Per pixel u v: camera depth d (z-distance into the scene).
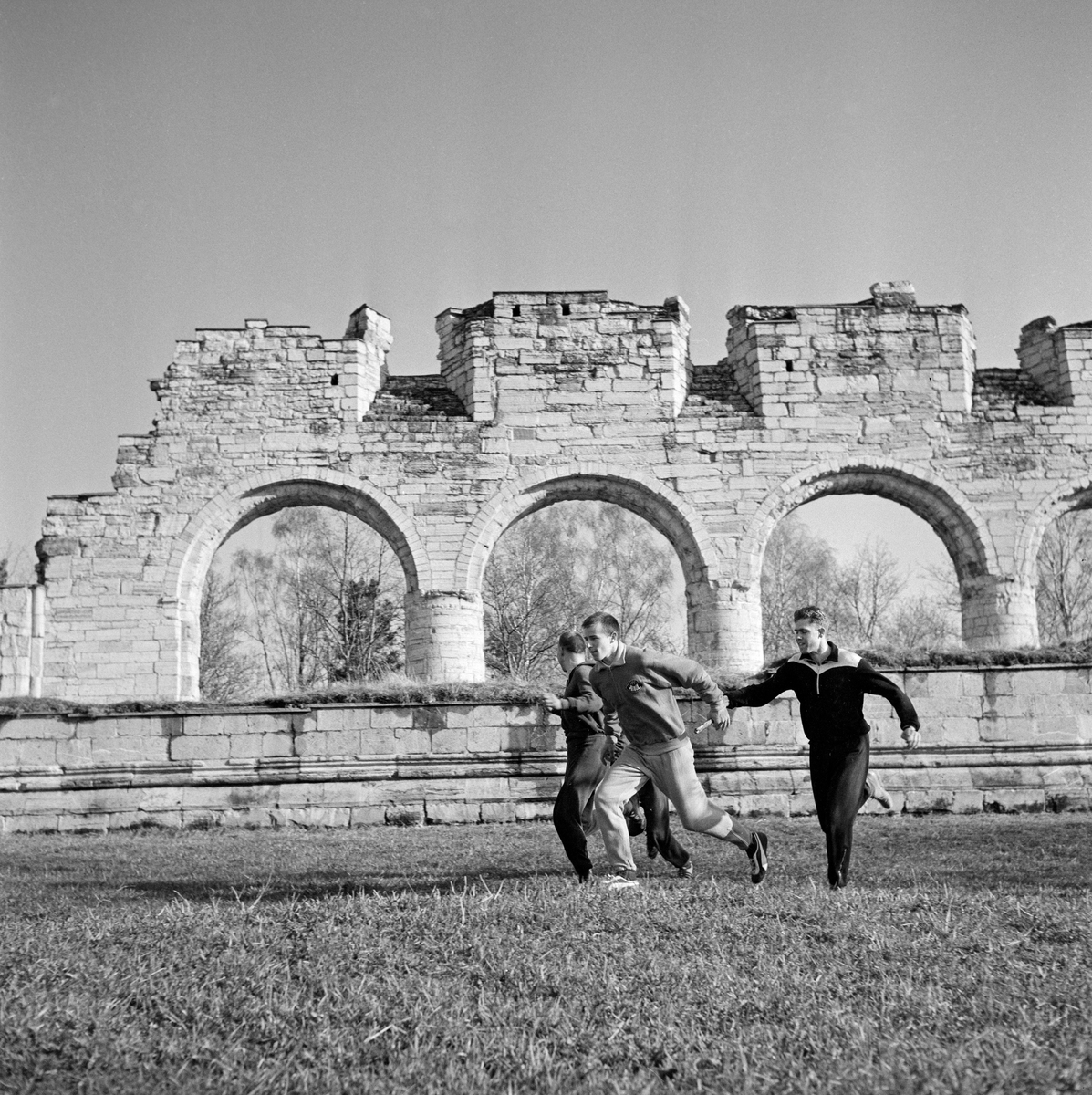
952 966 5.80
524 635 46.00
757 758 16.59
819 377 28.22
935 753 16.45
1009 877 9.70
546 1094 4.43
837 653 8.85
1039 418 28.14
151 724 17.08
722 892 7.80
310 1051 4.87
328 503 28.25
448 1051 4.82
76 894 9.53
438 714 17.00
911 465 27.89
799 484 27.80
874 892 7.86
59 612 26.97
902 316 28.52
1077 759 16.39
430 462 27.80
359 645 46.38
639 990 5.54
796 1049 4.77
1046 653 17.09
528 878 10.18
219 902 8.59
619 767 8.73
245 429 27.86
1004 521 27.73
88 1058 4.80
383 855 12.60
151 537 27.38
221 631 50.88
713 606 27.30
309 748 16.97
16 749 17.03
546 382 28.08
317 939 6.37
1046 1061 4.55
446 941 6.36
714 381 29.27
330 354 28.16
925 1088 4.29
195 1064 4.80
